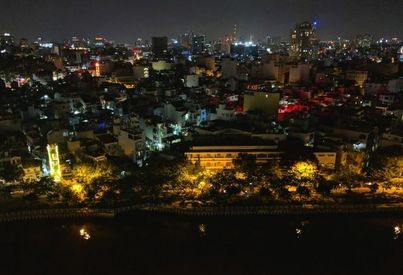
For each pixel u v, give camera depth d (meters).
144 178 166.25
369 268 129.62
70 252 135.88
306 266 130.38
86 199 161.38
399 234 146.75
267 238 145.12
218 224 153.25
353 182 169.38
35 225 150.75
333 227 151.50
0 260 130.75
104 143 198.88
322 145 195.00
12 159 177.88
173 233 147.50
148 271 127.00
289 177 167.12
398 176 175.62
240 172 173.00
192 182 166.25
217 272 127.31
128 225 151.88
